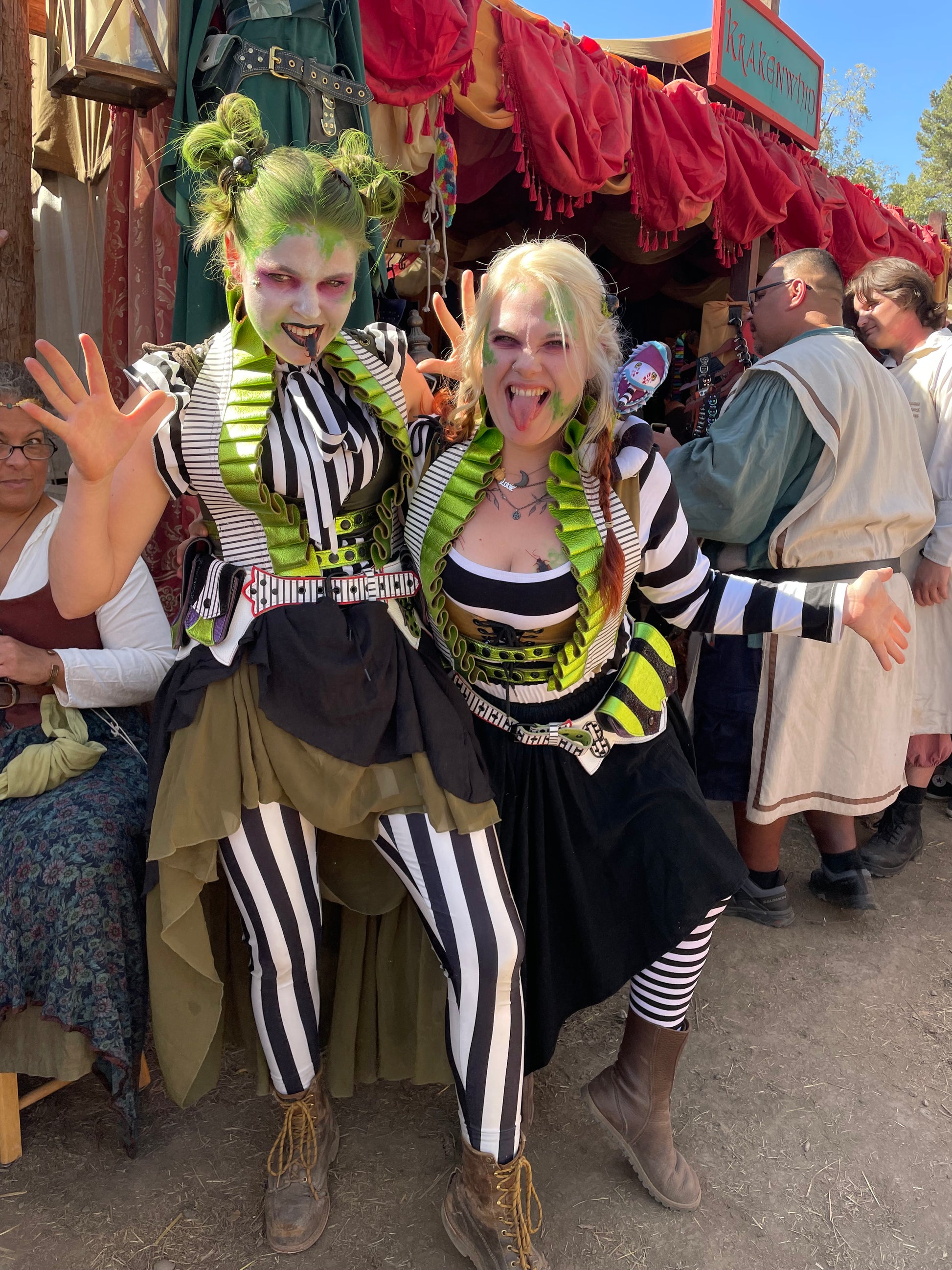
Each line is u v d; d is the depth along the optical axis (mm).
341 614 1536
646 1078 1817
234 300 1487
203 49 2203
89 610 1521
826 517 2611
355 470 1533
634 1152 1831
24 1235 1683
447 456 1657
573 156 3180
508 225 5074
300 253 1362
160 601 2209
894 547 2734
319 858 1808
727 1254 1739
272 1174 1739
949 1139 2080
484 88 2936
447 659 1753
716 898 1688
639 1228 1777
